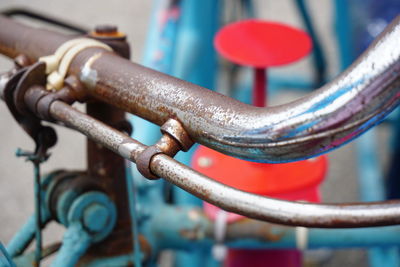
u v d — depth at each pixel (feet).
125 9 7.30
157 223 1.81
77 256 1.40
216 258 3.15
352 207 0.96
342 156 4.98
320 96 0.97
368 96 0.94
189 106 1.08
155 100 1.12
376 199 3.55
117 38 1.36
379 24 3.41
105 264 1.51
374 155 3.72
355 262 3.80
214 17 3.07
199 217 1.79
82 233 1.41
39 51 1.36
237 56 1.73
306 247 1.75
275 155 1.02
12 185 4.44
